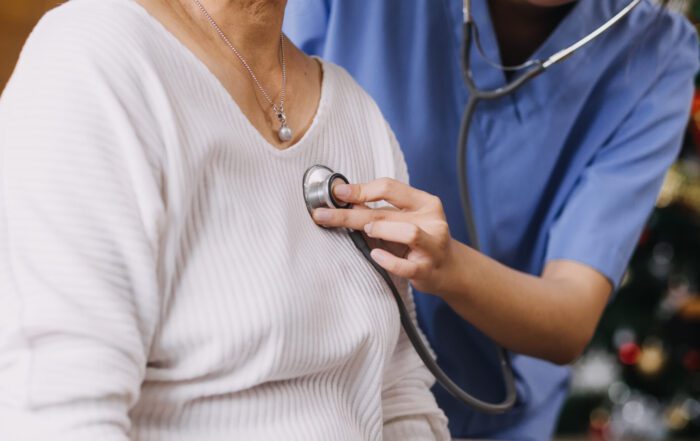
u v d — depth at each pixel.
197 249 0.98
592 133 1.77
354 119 1.29
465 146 1.63
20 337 0.85
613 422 3.98
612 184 1.74
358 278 1.17
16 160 0.90
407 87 1.70
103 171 0.91
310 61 1.28
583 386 3.98
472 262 1.36
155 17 1.04
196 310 0.96
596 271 1.68
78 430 0.84
